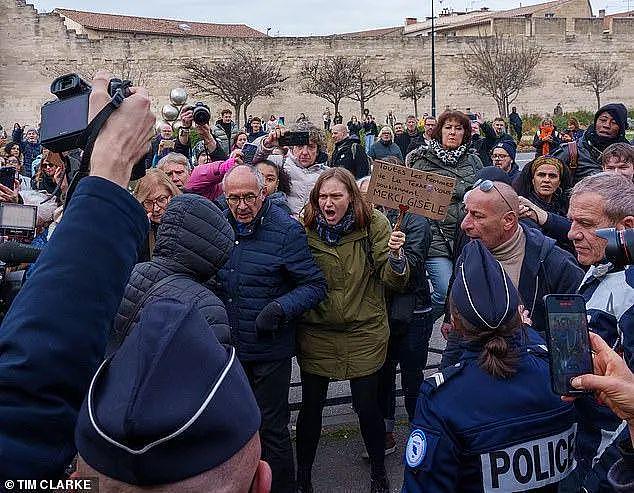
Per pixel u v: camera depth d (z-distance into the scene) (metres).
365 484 4.60
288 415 4.22
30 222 3.62
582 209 3.15
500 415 2.35
